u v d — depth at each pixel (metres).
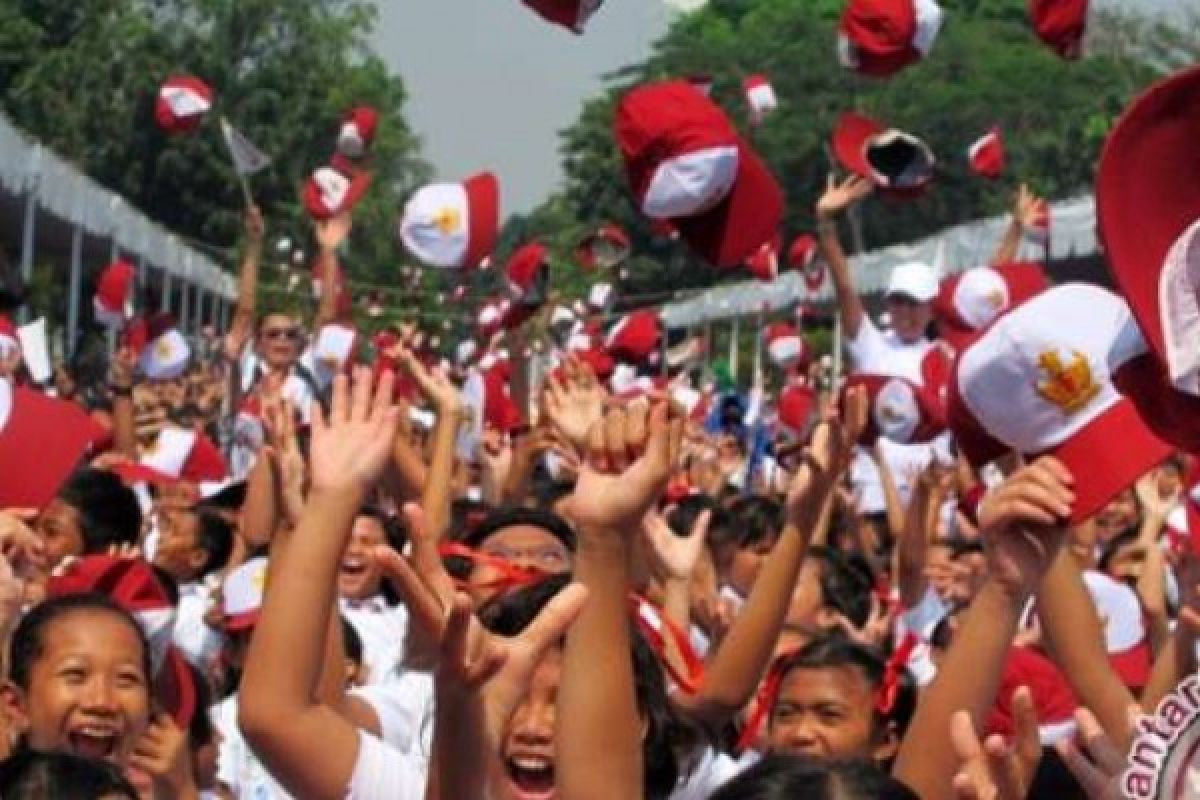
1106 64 56.66
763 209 8.35
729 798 5.44
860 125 14.02
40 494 7.16
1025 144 57.19
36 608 7.13
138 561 8.12
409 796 6.38
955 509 14.12
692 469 18.61
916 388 13.82
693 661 7.96
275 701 6.25
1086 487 5.91
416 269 40.88
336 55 67.38
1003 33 64.31
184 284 43.53
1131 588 10.67
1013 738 5.58
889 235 55.28
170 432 13.88
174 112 19.59
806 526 7.82
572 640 5.99
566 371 7.86
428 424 14.38
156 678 7.89
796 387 19.78
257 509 11.41
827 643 7.86
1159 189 5.12
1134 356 5.39
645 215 8.53
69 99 63.31
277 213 64.88
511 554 8.41
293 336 17.05
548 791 6.41
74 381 21.14
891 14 11.65
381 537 10.41
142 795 7.50
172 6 66.44
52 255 38.53
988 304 13.52
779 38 61.59
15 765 5.98
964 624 6.12
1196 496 7.61
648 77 63.00
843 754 7.63
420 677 8.03
